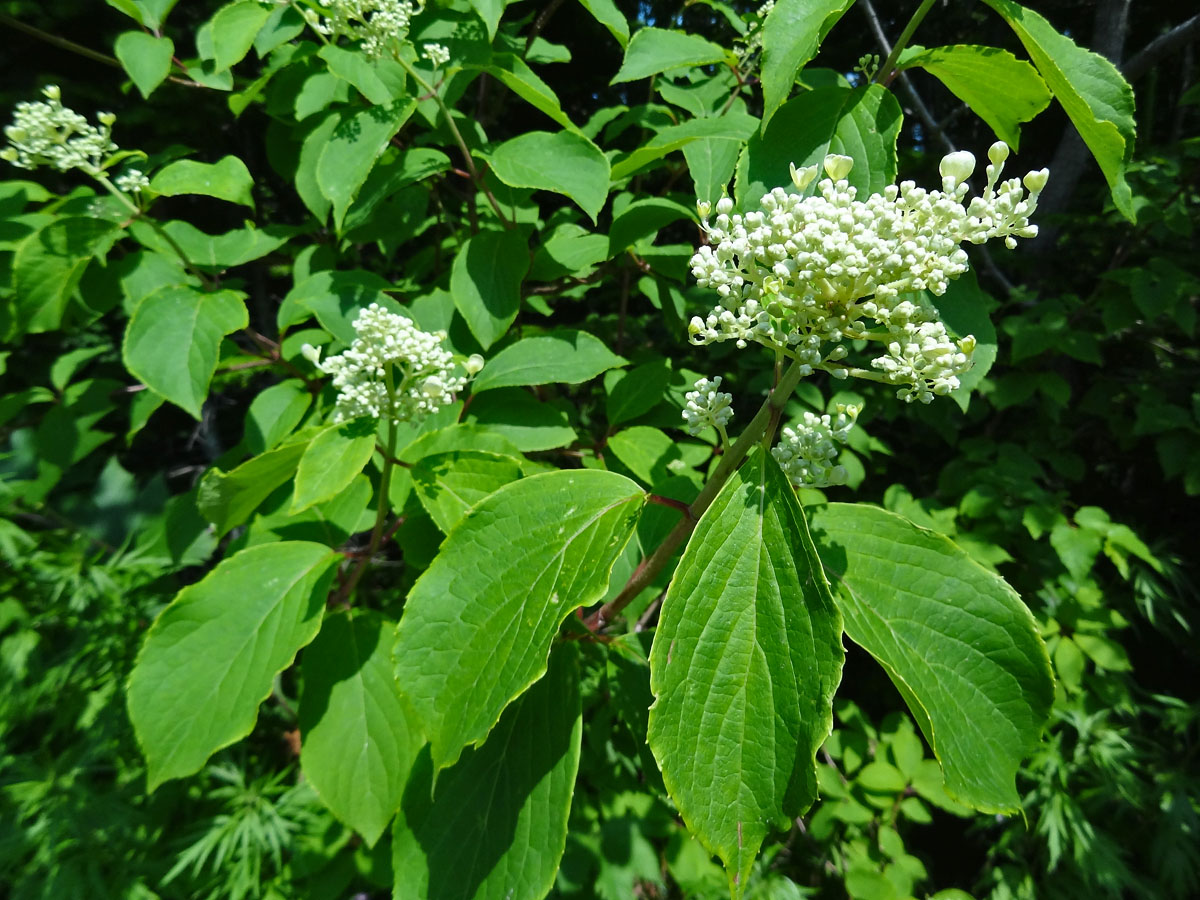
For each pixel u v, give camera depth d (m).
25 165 0.40
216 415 1.20
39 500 0.61
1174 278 0.71
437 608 0.26
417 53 0.43
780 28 0.28
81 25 0.90
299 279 0.55
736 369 0.90
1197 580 0.98
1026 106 0.30
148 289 0.44
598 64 1.10
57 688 0.64
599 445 0.49
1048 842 0.64
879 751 0.65
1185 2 1.03
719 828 0.22
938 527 0.70
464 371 0.42
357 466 0.32
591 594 0.25
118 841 0.56
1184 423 0.76
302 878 0.55
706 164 0.39
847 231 0.23
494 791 0.31
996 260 0.95
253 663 0.33
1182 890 0.65
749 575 0.23
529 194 0.49
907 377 0.24
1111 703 0.70
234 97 0.50
